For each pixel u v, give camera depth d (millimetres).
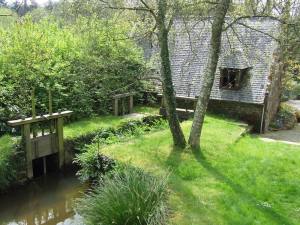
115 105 14531
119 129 13203
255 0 10719
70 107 13562
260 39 16531
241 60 15945
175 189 8016
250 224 6637
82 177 10586
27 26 13703
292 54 17594
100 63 13406
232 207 7262
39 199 9781
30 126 11648
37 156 10883
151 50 17797
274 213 7086
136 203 6668
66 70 13898
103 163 9891
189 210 7117
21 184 10375
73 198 9812
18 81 12656
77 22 11914
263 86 15867
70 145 11789
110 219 6527
